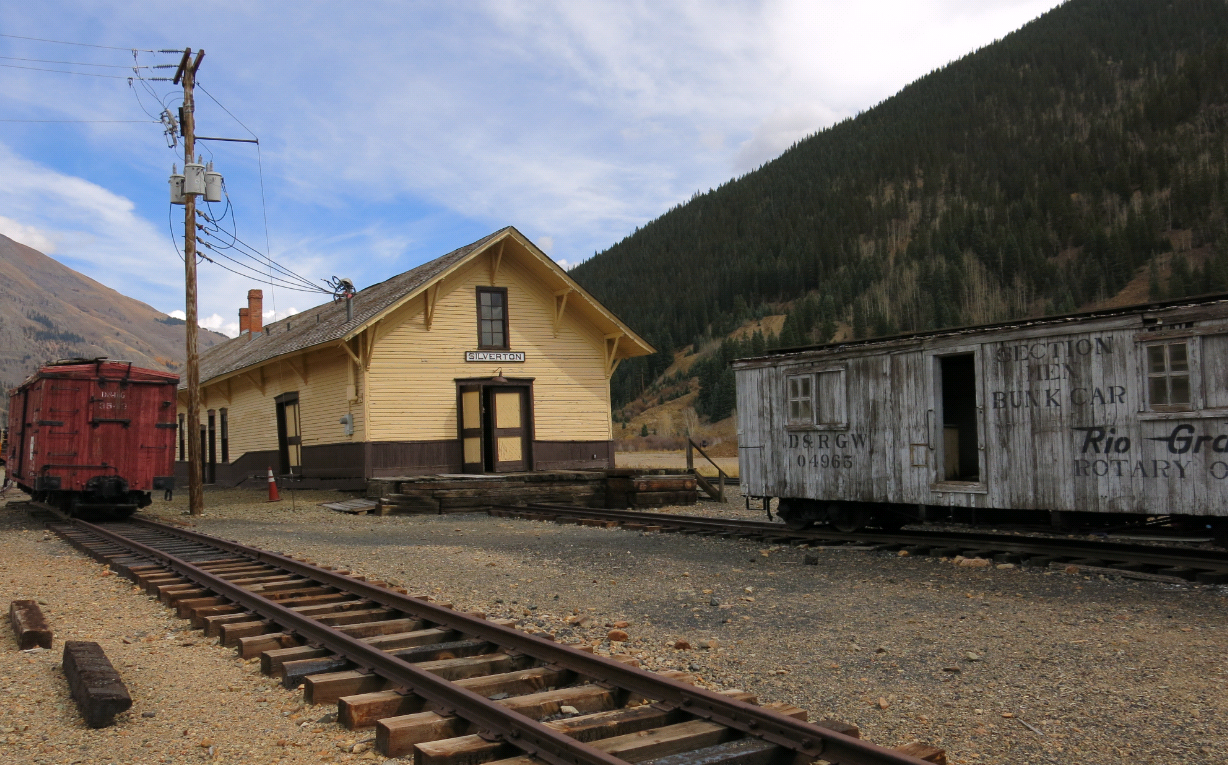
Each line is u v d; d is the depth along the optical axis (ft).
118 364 58.08
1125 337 32.30
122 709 16.26
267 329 129.80
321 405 80.18
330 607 26.11
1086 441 33.27
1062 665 19.62
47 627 22.82
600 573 34.14
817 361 43.80
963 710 16.74
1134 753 14.33
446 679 18.15
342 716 15.99
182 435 128.57
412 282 76.48
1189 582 28.96
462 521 58.23
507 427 78.02
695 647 22.13
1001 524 37.19
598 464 82.02
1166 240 551.59
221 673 19.97
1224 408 29.37
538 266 77.92
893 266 645.92
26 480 62.85
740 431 48.14
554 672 18.20
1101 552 34.27
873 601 27.45
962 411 49.11
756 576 32.60
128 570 33.73
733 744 13.69
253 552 37.47
